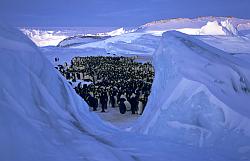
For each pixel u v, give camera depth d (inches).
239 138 271.3
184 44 404.2
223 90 325.1
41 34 7544.3
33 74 225.1
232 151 258.4
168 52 399.5
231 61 389.1
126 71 1291.8
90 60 1777.8
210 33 3297.2
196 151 230.2
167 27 5108.3
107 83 932.6
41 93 219.1
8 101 173.8
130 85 887.7
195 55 374.6
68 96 263.9
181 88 329.4
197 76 337.1
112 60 1780.3
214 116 295.6
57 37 7406.5
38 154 149.3
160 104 342.3
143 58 2188.7
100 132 234.7
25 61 226.5
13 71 201.3
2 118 151.9
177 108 316.8
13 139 146.4
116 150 189.3
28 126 165.3
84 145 180.4
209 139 279.1
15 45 229.0
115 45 3073.3
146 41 3206.2
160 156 200.8
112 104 729.0
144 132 331.0
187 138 285.9
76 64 1583.4
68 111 240.1
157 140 239.5
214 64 358.0
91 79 1117.7
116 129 268.8
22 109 179.5
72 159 156.0
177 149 225.1
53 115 209.9
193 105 308.0
